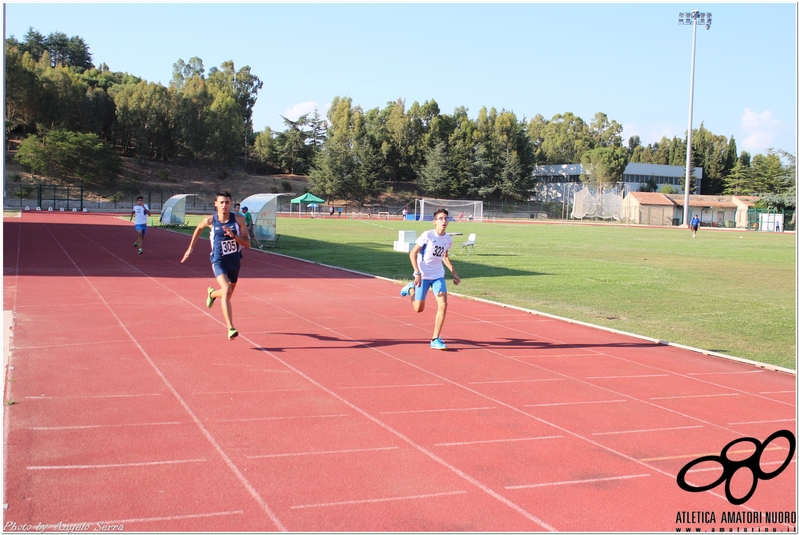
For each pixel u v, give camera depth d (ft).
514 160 315.17
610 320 39.60
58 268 53.36
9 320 31.07
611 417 20.53
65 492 13.74
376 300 42.68
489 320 37.09
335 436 17.69
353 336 30.83
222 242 27.81
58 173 242.37
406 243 83.51
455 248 97.81
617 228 207.82
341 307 39.29
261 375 23.32
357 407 20.22
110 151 247.50
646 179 349.41
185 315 34.12
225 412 19.20
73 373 22.56
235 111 306.35
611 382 24.77
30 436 16.70
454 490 14.71
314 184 294.87
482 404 21.17
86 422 17.87
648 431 19.39
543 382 24.27
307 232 130.93
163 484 14.30
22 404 19.13
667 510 14.32
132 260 62.54
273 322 33.42
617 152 326.44
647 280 61.52
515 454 17.04
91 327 30.17
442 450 17.06
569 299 47.80
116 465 15.17
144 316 33.42
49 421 17.81
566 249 101.40
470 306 42.14
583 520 13.62
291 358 25.99
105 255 66.49
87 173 243.60
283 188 299.17
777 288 58.59
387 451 16.80
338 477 15.08
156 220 150.71
